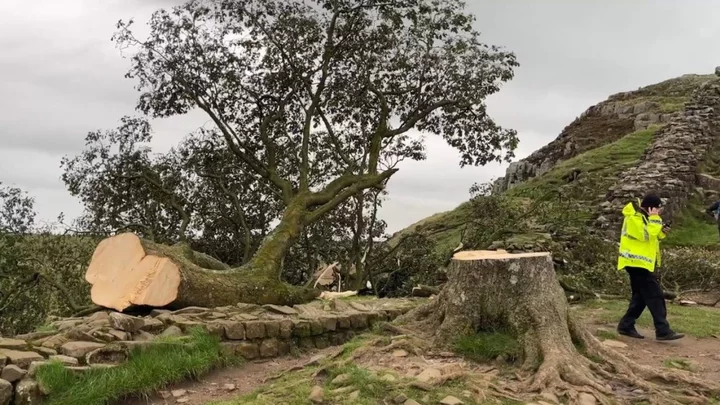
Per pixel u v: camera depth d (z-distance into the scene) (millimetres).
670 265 11984
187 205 14711
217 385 5461
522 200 17328
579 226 13750
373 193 16188
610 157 23203
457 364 5219
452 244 17594
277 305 8375
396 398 4477
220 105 13531
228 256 15461
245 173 14906
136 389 4918
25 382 4594
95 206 13945
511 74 14047
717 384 5273
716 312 9188
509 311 5750
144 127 14133
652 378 5371
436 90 14281
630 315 7484
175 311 6918
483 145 14984
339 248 16375
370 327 7676
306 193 10945
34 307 12508
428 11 13508
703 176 17891
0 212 13156
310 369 5488
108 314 6719
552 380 4918
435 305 6527
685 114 21562
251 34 13695
